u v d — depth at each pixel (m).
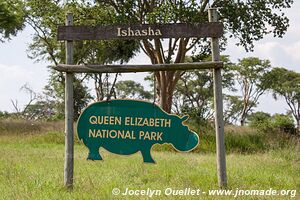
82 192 7.62
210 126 21.81
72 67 8.02
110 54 40.00
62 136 22.02
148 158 8.10
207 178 9.34
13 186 7.96
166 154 16.02
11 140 21.80
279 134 20.23
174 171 10.58
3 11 33.06
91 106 8.25
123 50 39.44
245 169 10.89
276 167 11.56
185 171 10.53
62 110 49.12
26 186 7.99
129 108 8.16
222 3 26.12
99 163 12.01
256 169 10.96
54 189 7.88
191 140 8.06
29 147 18.73
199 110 23.30
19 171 10.04
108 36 8.08
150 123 8.12
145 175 9.98
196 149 18.28
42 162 12.07
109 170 10.52
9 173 9.55
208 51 29.41
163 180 9.30
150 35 8.00
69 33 8.09
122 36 8.05
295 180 9.49
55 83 47.50
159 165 11.76
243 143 19.36
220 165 8.06
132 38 8.03
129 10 25.55
